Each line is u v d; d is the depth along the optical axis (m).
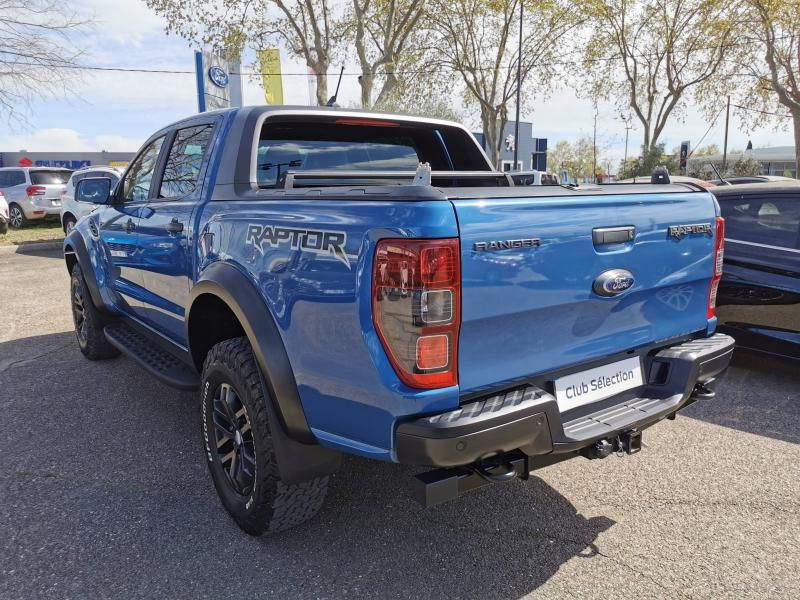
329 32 26.59
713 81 30.66
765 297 4.87
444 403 2.02
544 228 2.16
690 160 33.25
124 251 4.12
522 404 2.10
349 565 2.58
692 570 2.55
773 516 2.96
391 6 25.41
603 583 2.47
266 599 2.37
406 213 1.94
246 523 2.71
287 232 2.35
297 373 2.34
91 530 2.82
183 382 3.38
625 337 2.58
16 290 8.86
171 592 2.40
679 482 3.29
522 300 2.13
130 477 3.33
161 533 2.80
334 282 2.13
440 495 2.08
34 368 5.20
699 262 2.79
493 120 29.86
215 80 24.27
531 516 2.96
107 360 5.40
